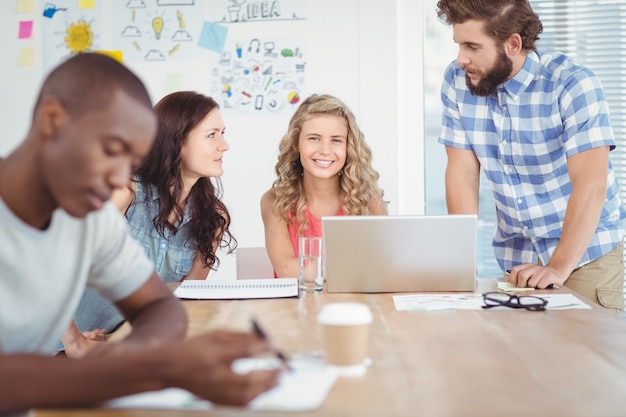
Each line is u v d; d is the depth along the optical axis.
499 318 1.55
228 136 3.70
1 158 1.13
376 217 1.82
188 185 2.43
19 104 3.75
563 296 1.80
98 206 1.04
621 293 2.38
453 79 2.41
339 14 3.62
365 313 1.14
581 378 1.11
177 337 1.23
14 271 1.10
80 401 0.94
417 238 1.83
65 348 2.12
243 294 1.83
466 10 2.15
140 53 3.69
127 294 1.32
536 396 1.02
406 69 3.64
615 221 2.37
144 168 2.37
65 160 1.01
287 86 3.66
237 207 3.71
